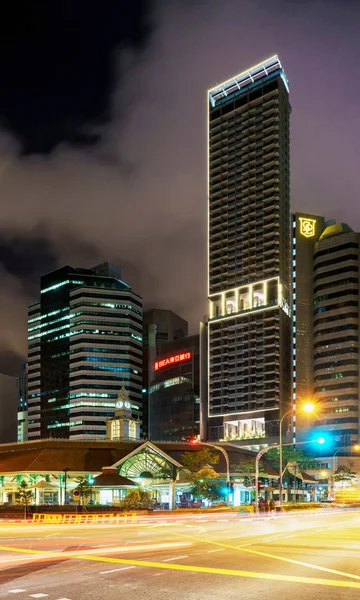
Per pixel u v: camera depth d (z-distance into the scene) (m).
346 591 16.00
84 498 93.25
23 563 22.73
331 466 191.62
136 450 105.44
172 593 15.94
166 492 114.31
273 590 16.22
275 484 133.38
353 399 199.88
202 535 38.50
